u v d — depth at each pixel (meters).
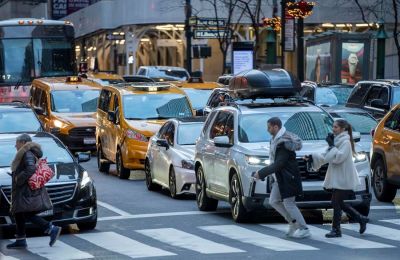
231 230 25.33
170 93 42.34
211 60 101.75
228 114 28.30
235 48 65.88
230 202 26.89
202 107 50.88
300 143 23.09
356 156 26.06
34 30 58.69
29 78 58.47
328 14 92.00
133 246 23.03
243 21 90.62
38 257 21.77
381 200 31.41
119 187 37.62
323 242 23.02
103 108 44.22
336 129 23.56
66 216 24.88
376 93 42.19
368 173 26.09
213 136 29.06
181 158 32.81
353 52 58.81
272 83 28.92
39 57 58.69
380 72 61.75
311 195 25.19
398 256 20.78
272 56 63.97
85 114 49.84
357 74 58.81
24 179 22.67
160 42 97.31
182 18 91.56
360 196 25.84
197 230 25.52
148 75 73.25
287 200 23.47
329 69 59.69
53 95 50.41
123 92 42.09
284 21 59.22
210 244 22.98
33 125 34.69
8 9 129.75
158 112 41.41
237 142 26.73
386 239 23.48
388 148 30.53
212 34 74.94
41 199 22.91
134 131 39.88
